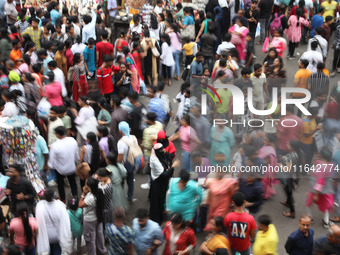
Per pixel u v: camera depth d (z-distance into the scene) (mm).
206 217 6973
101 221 6316
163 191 7000
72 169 7277
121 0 13953
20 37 12086
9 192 6410
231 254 6082
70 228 6215
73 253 6727
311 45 10492
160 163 6895
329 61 13836
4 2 13664
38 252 5996
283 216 7559
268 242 5695
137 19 12172
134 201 7941
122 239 5590
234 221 5859
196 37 13008
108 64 9828
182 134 7051
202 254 5812
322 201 7078
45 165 7559
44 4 14352
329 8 14289
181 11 13109
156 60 11789
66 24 11891
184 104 8719
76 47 10523
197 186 6371
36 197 7207
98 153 7254
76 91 10148
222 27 13945
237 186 6453
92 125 8172
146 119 7953
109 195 6414
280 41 10539
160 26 12812
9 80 8898
